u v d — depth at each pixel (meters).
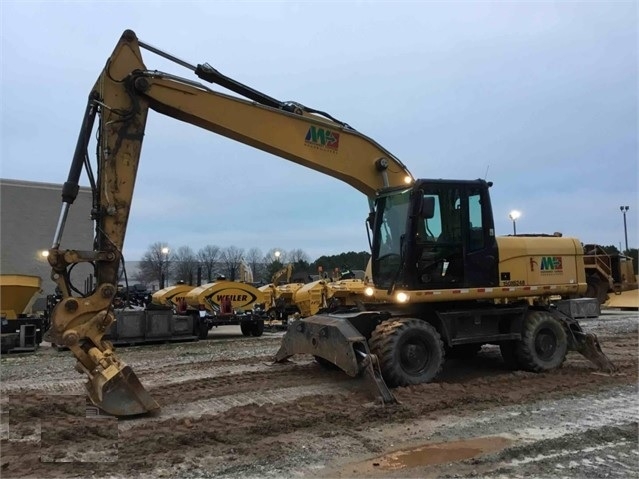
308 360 9.71
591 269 21.25
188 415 5.99
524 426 5.56
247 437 5.18
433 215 7.56
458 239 7.91
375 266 8.27
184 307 16.34
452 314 7.82
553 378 7.85
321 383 7.63
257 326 16.64
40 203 28.92
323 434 5.28
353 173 8.06
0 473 4.32
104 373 5.80
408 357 7.18
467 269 7.92
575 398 6.75
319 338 7.57
